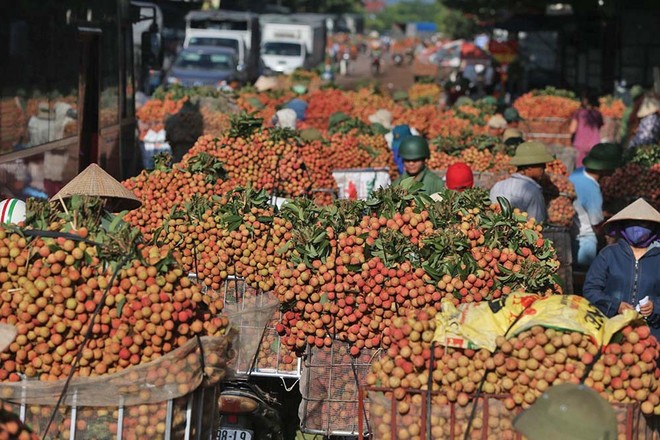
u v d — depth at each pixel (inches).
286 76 1251.2
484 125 779.4
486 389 197.0
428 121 816.3
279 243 288.4
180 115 644.1
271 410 286.8
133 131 690.8
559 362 194.9
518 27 1612.9
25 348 200.7
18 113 409.7
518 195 397.7
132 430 200.2
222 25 1690.5
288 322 258.8
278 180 425.1
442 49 2792.8
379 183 478.0
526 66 1888.5
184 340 205.0
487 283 256.5
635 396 194.2
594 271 295.1
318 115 824.3
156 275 205.6
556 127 877.2
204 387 208.8
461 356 199.2
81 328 201.2
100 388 198.8
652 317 287.3
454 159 546.9
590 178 457.1
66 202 288.8
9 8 395.9
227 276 288.8
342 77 2891.2
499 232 265.6
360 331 253.0
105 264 206.5
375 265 252.4
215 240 289.9
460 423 198.8
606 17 1346.0
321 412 256.5
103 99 578.6
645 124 749.3
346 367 256.2
